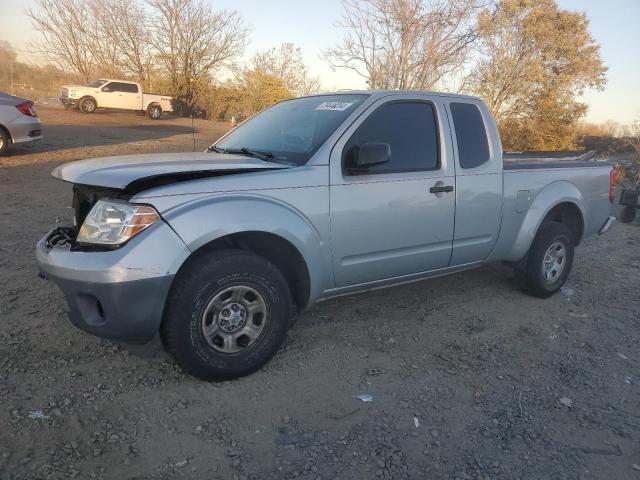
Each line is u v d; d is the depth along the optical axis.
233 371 3.45
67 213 7.54
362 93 4.33
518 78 24.53
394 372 3.76
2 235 6.31
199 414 3.13
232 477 2.66
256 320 3.55
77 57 39.53
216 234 3.24
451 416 3.29
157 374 3.50
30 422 2.94
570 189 5.44
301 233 3.61
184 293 3.21
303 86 39.16
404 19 16.92
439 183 4.36
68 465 2.65
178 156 3.89
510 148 25.52
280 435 3.00
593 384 3.80
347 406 3.31
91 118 27.27
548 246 5.23
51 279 3.28
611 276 6.45
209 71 39.62
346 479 2.70
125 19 37.78
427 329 4.50
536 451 3.02
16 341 3.79
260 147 4.19
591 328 4.80
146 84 39.19
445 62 17.50
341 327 4.42
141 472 2.64
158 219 3.12
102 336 3.17
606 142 26.11
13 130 12.34
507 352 4.20
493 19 24.47
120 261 3.02
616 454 3.05
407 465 2.83
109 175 3.20
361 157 3.75
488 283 5.78
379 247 4.09
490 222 4.81
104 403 3.16
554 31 24.22
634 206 9.80
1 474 2.55
